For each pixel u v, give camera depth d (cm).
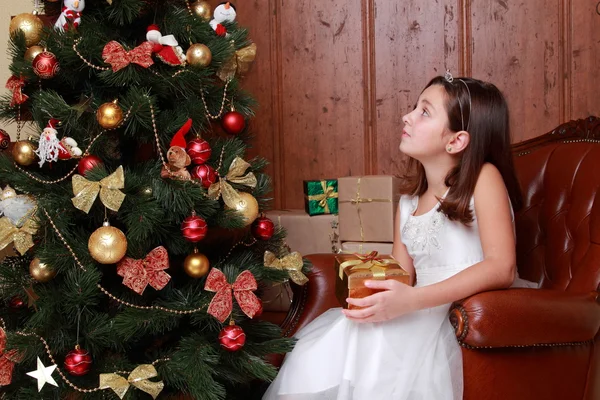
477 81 142
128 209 122
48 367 116
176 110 133
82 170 121
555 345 119
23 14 126
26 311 138
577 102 206
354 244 181
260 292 156
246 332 139
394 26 219
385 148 224
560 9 204
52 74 119
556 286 147
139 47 120
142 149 149
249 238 150
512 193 144
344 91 226
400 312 118
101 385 117
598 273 133
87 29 124
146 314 123
